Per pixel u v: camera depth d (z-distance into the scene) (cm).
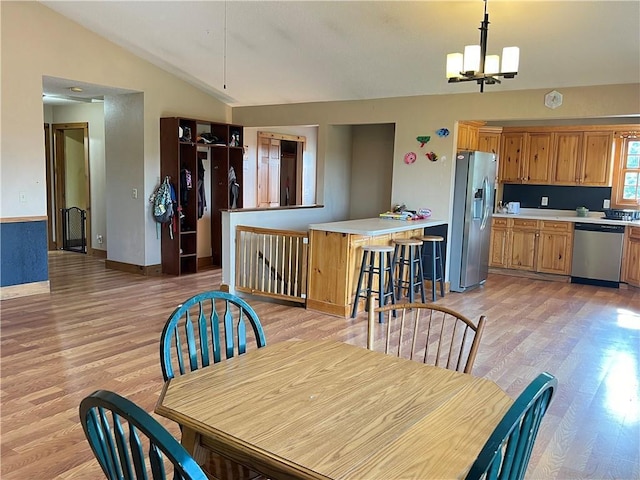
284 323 480
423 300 570
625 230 674
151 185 678
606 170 713
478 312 540
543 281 724
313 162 1002
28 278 559
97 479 232
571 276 717
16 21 528
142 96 659
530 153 762
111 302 537
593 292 654
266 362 182
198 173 727
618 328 488
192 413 142
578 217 729
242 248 580
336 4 468
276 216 646
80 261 780
